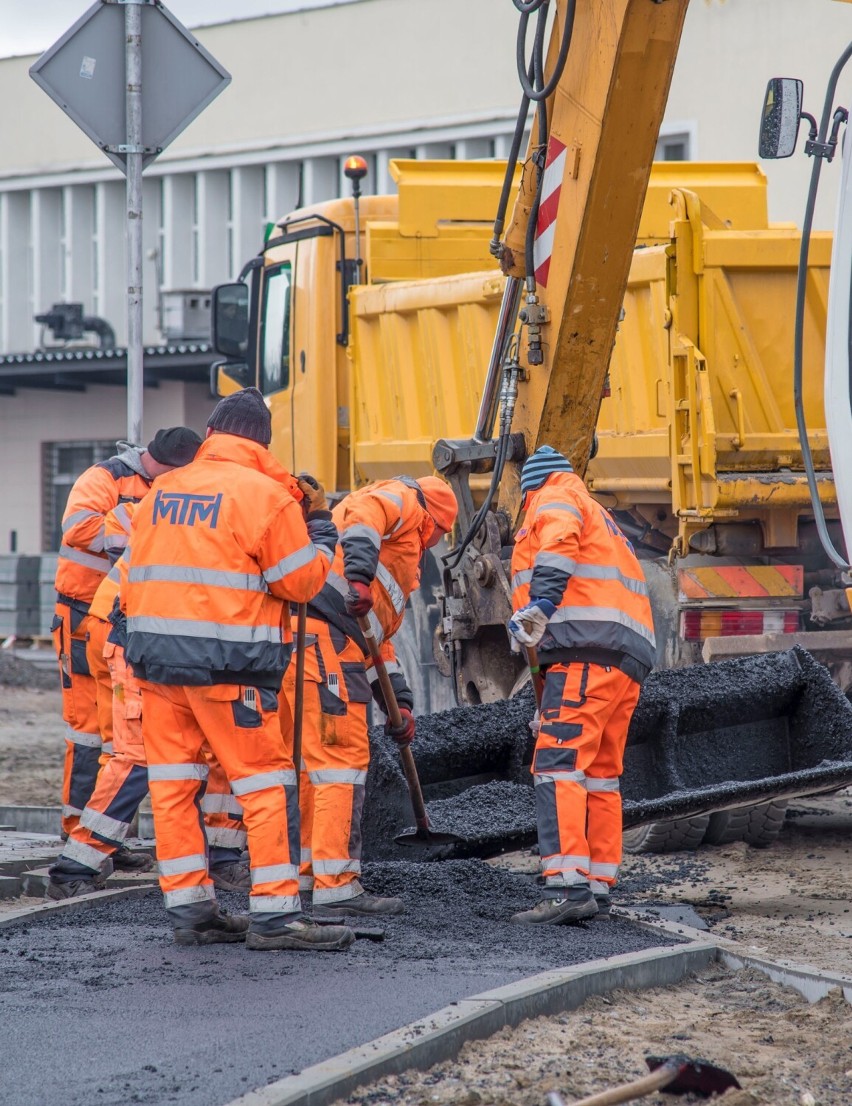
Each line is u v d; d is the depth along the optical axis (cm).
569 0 1173
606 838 1055
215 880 1146
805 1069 734
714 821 1379
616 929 1007
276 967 871
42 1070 674
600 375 1290
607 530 1052
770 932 1063
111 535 1228
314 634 1034
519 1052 738
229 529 909
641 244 1855
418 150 4419
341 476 1903
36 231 5312
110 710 1229
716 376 1440
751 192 1878
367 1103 658
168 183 4941
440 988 816
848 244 1096
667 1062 648
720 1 3481
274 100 4638
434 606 1752
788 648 1430
